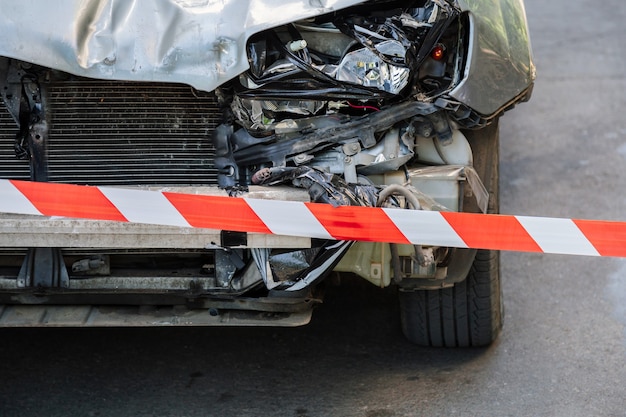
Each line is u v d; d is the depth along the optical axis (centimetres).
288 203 399
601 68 998
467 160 447
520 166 786
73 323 440
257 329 552
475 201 446
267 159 426
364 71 406
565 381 490
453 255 461
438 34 412
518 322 557
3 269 437
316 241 407
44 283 430
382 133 426
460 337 517
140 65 405
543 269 625
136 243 400
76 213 399
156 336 543
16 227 396
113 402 470
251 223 399
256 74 409
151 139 432
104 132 431
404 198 421
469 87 421
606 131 850
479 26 423
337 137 421
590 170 775
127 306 448
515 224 416
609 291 595
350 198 406
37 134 429
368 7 414
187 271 436
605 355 517
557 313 568
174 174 436
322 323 559
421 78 421
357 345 533
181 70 405
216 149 432
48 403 468
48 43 404
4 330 546
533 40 1082
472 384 487
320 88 408
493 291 501
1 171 437
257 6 406
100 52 406
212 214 398
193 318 442
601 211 706
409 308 512
